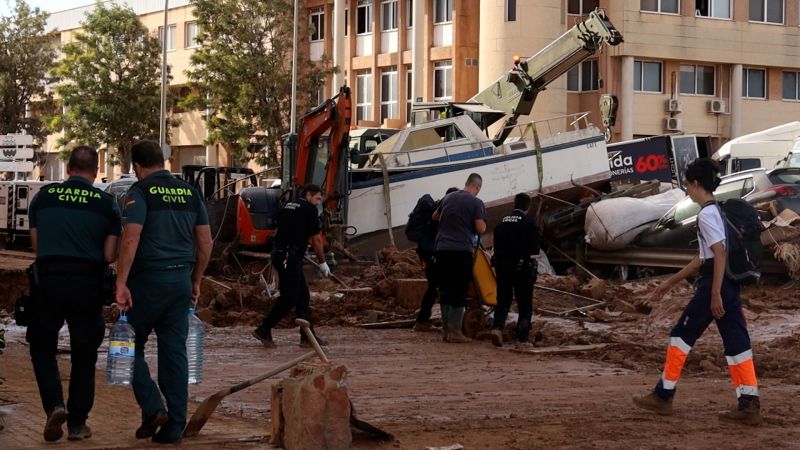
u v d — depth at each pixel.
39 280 7.91
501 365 12.84
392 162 25.95
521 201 14.73
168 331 8.05
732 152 40.22
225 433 8.43
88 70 60.16
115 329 7.87
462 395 10.59
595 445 8.16
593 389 11.02
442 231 14.95
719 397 10.45
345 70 56.22
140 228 7.86
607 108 29.52
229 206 24.44
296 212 14.21
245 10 51.66
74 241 7.91
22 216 35.84
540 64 28.81
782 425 9.12
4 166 28.41
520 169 26.72
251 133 51.62
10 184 36.28
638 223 25.23
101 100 59.88
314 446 7.54
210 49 52.09
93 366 8.10
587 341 14.59
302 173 24.16
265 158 51.66
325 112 23.77
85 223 7.93
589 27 28.33
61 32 79.81
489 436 8.47
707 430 8.83
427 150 26.34
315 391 7.57
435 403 10.09
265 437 8.22
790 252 21.16
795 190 24.09
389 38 56.41
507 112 28.98
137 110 59.41
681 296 18.33
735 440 8.44
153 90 60.31
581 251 26.45
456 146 26.58
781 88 54.50
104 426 8.68
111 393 10.27
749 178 26.03
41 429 8.51
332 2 59.00
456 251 14.80
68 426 8.11
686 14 51.16
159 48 60.84
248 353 13.70
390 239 25.23
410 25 55.19
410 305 18.59
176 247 8.00
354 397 10.45
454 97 51.88
